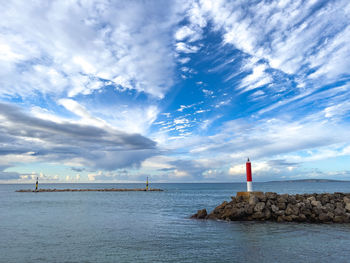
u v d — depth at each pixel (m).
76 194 95.56
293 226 21.23
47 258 12.77
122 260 12.41
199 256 12.98
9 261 12.27
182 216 29.70
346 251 13.65
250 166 28.27
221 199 63.69
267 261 12.07
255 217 24.22
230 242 15.90
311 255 12.96
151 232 19.48
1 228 21.31
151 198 69.19
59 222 24.72
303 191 107.06
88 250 14.28
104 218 27.88
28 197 74.25
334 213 23.83
